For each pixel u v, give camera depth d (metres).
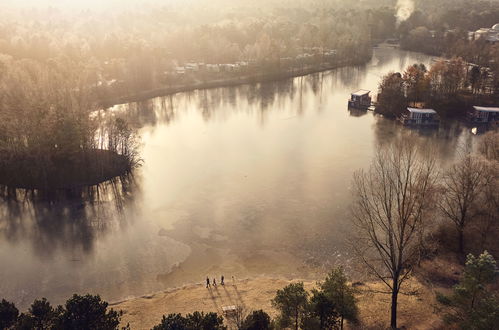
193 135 153.50
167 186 114.50
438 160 125.88
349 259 83.88
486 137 111.31
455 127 161.25
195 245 89.62
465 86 189.25
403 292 71.00
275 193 110.12
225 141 147.50
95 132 124.75
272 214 100.50
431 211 78.62
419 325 61.06
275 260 84.75
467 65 197.50
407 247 77.38
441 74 180.00
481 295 50.94
